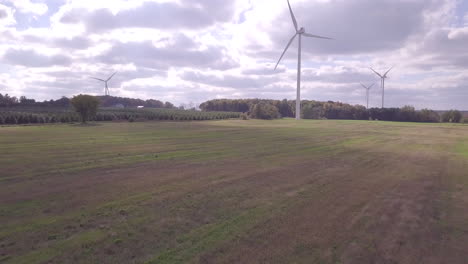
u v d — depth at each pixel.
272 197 10.62
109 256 6.23
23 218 8.28
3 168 14.98
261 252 6.50
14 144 24.86
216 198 10.38
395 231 7.84
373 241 7.21
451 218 8.89
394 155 22.33
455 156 22.55
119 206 9.38
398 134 44.53
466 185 13.09
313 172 15.16
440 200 10.71
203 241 6.99
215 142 28.80
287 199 10.41
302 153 22.09
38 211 8.85
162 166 16.16
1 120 55.19
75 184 12.06
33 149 21.94
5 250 6.43
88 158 18.31
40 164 16.17
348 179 13.74
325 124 72.56
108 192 10.95
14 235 7.18
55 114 65.50
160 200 10.05
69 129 43.94
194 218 8.45
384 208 9.67
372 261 6.27
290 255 6.40
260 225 8.00
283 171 15.26
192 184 12.28
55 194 10.62
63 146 23.83
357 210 9.41
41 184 12.00
